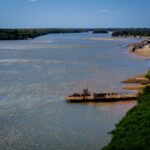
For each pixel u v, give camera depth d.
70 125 55.91
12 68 122.44
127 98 73.88
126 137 41.19
